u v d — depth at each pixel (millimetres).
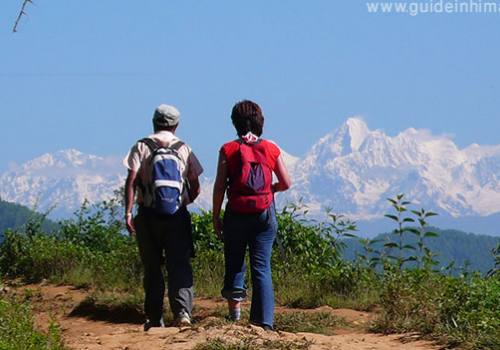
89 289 40000
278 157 23641
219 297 36500
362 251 35844
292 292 35188
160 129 25266
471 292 26594
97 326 30984
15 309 21922
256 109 23688
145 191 24891
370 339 24219
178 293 24844
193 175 25141
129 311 32625
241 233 23484
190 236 25312
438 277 30625
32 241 47281
